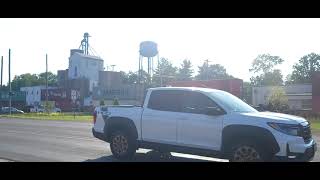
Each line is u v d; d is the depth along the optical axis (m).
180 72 163.62
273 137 9.62
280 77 124.88
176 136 11.10
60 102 89.81
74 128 26.47
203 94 10.87
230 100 10.91
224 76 148.50
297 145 9.49
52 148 15.24
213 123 10.43
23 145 16.25
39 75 160.12
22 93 102.44
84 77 99.56
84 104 95.50
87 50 108.50
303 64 125.25
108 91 82.56
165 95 11.55
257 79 126.38
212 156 10.48
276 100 57.34
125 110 12.34
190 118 10.84
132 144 12.09
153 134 11.59
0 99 99.06
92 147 15.55
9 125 30.19
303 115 49.25
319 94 55.44
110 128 12.63
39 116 55.69
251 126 9.86
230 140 10.17
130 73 140.25
